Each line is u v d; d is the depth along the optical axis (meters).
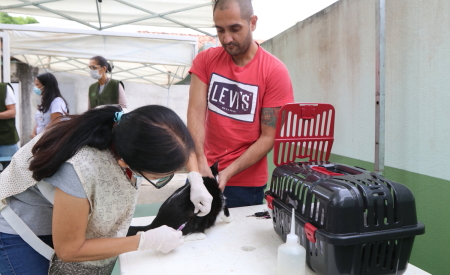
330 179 1.06
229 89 1.75
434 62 1.93
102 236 1.14
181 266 1.10
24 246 1.10
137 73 7.21
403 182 2.19
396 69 2.23
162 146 0.78
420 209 2.04
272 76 1.70
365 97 2.58
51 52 4.96
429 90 1.97
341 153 2.94
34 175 0.90
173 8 3.94
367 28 2.54
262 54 1.74
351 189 0.96
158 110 0.85
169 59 5.10
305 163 1.35
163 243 1.09
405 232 0.96
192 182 1.38
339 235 0.91
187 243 1.29
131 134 0.79
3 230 1.09
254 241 1.31
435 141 1.93
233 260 1.14
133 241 1.05
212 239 1.33
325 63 3.13
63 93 7.82
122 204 1.07
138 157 0.78
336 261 0.93
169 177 0.95
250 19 1.58
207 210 1.30
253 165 1.83
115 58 5.02
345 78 2.83
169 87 7.76
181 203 1.35
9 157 3.48
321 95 3.22
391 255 0.98
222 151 1.82
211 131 1.84
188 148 0.83
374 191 0.97
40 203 1.09
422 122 2.02
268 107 1.71
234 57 1.73
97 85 3.91
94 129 0.91
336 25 2.93
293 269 0.99
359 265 0.95
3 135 3.53
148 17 4.11
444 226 1.87
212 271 1.07
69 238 0.95
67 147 0.89
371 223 0.94
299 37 3.60
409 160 2.14
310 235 0.99
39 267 1.13
